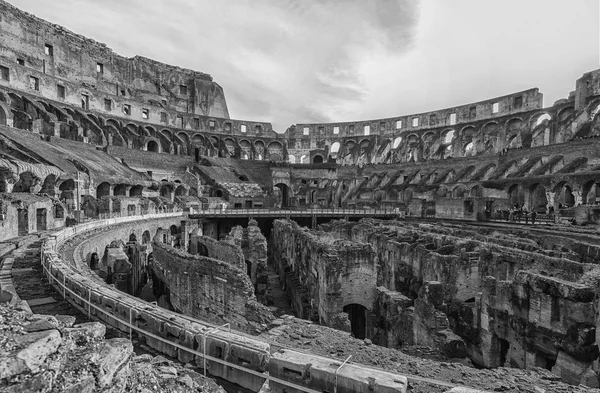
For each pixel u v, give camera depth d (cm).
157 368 686
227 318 1327
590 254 2147
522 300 1412
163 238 4059
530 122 7775
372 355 919
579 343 1172
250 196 7306
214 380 769
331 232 3997
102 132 6919
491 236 2773
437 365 883
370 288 1745
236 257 2073
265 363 742
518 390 757
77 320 1025
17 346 404
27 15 7188
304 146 11106
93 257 2281
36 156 3806
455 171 7556
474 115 8919
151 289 2455
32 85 6644
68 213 3366
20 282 1327
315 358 730
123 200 4209
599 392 761
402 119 10294
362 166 9581
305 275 2259
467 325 1675
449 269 1928
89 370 464
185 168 7856
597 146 5172
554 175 4819
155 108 9288
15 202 2416
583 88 6838
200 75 11388
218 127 10438
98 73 8900
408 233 2972
